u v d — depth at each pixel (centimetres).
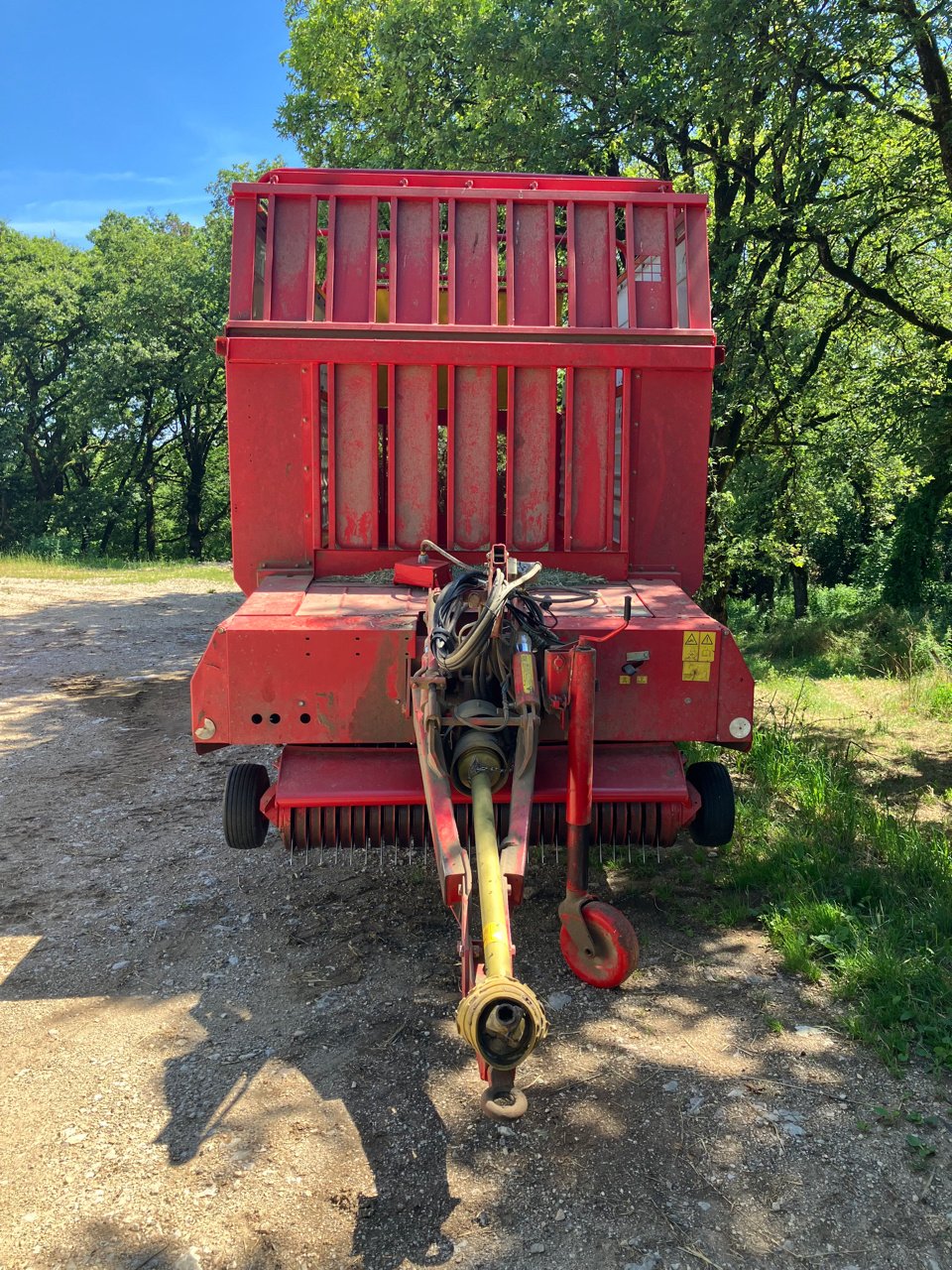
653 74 1053
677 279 515
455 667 365
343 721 407
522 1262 264
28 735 856
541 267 505
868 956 409
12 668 1168
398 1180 294
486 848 320
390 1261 264
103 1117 323
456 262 502
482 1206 284
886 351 1466
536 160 1109
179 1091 338
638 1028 376
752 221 1075
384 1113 325
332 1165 300
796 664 1540
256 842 480
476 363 484
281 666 405
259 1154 305
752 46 910
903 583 2173
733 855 555
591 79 1069
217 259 3966
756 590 3078
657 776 417
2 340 3956
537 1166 300
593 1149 307
